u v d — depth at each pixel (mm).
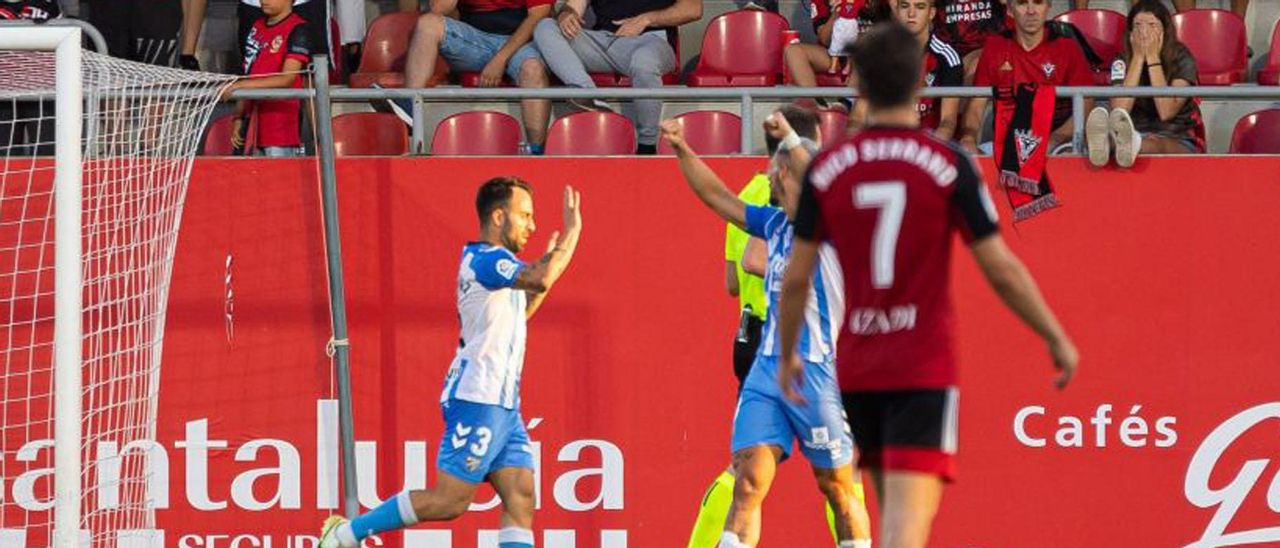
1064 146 33406
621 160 31391
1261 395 31031
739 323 29344
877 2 35844
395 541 31438
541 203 31422
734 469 25312
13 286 31375
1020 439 31109
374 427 31438
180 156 31047
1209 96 31453
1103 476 31094
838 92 31500
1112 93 31344
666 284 31344
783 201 24438
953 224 18453
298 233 31547
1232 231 31062
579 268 31359
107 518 31016
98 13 37031
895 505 18578
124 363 31250
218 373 31406
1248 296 31031
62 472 27078
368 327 31469
